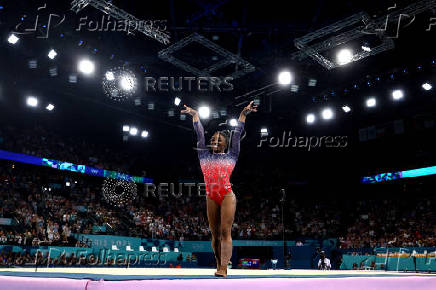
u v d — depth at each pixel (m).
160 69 26.05
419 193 34.28
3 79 25.64
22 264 19.81
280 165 40.22
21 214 23.75
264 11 21.36
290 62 25.31
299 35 23.11
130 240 27.83
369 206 36.69
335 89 29.17
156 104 29.12
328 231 35.50
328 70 26.45
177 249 28.95
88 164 33.75
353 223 36.41
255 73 27.08
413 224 31.80
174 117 33.97
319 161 38.97
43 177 30.45
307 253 32.34
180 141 39.38
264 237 33.84
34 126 32.47
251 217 36.53
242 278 2.70
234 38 23.58
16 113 30.53
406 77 27.66
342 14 21.09
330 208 37.91
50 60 23.09
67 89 27.75
